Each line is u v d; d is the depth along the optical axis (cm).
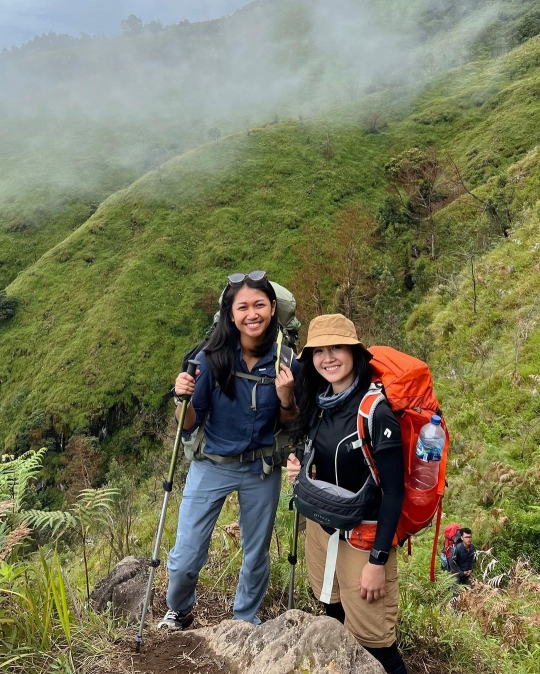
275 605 323
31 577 267
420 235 5600
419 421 225
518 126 7550
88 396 6050
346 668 190
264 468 274
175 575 272
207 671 209
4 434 6269
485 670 289
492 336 1237
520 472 720
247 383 267
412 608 314
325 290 6575
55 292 7381
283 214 8019
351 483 237
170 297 7088
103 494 310
